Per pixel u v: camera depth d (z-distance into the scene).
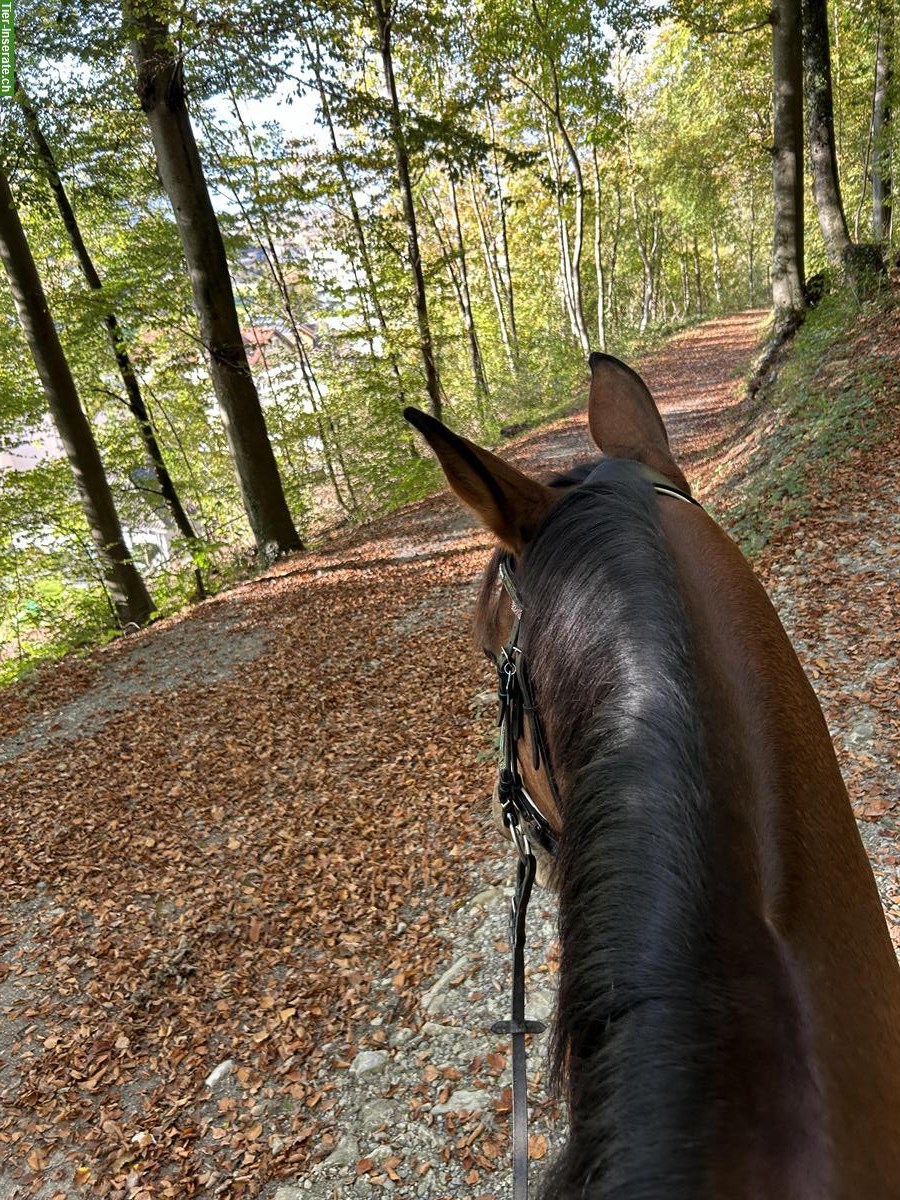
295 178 17.03
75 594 16.78
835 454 8.45
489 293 36.34
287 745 7.38
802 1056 0.69
